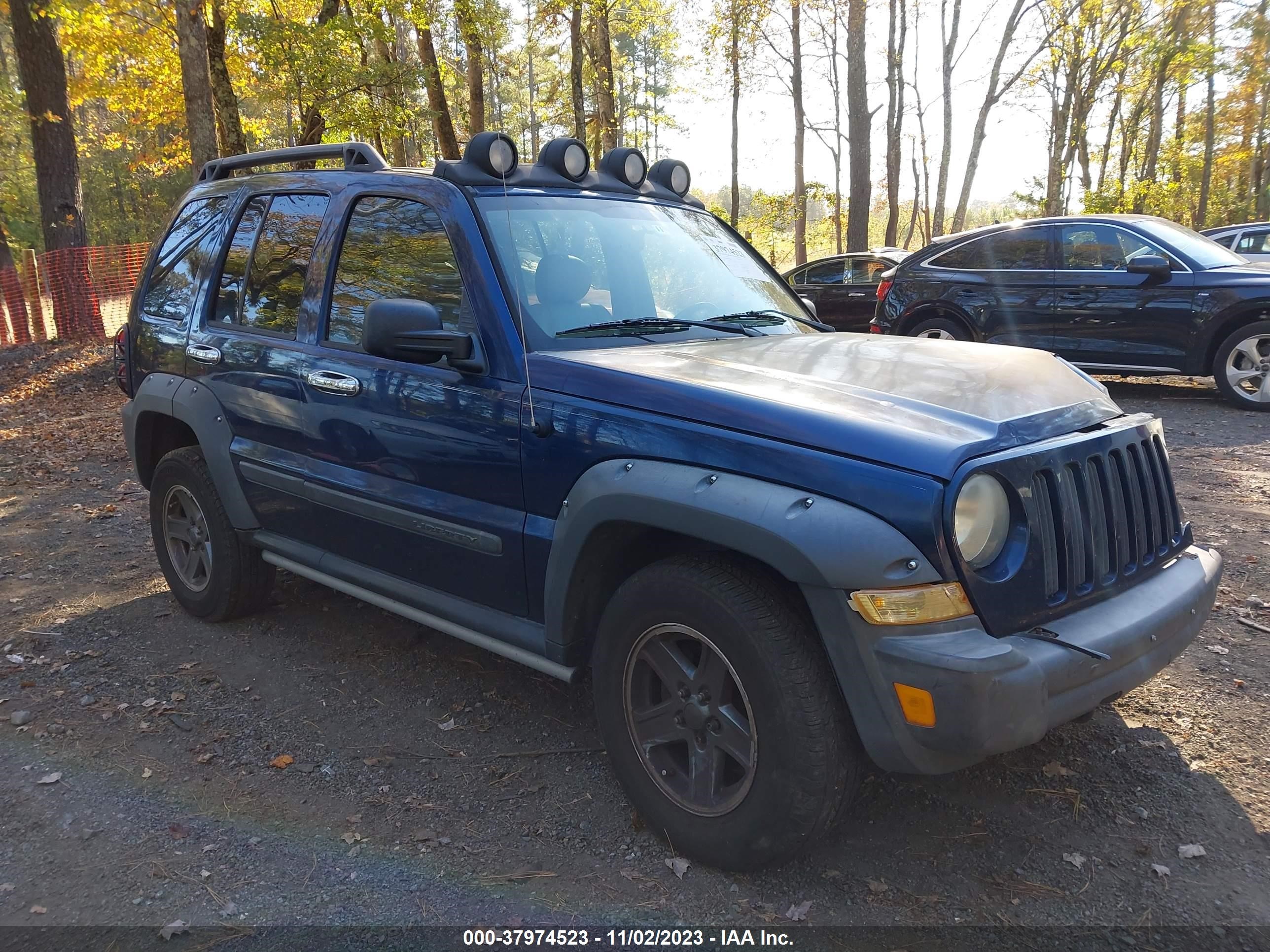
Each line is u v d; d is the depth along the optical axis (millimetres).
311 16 18109
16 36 15555
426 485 3158
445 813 2869
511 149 3322
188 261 4434
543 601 2879
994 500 2250
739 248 4090
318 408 3516
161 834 2773
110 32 17250
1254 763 3014
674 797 2607
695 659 2582
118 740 3342
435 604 3238
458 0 18188
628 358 2826
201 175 4684
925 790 2926
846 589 2158
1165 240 8586
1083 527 2439
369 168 3650
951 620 2154
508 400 2865
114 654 4090
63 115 15953
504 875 2568
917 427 2303
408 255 3277
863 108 19922
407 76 16469
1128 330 8656
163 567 4570
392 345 2814
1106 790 2900
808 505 2221
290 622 4414
